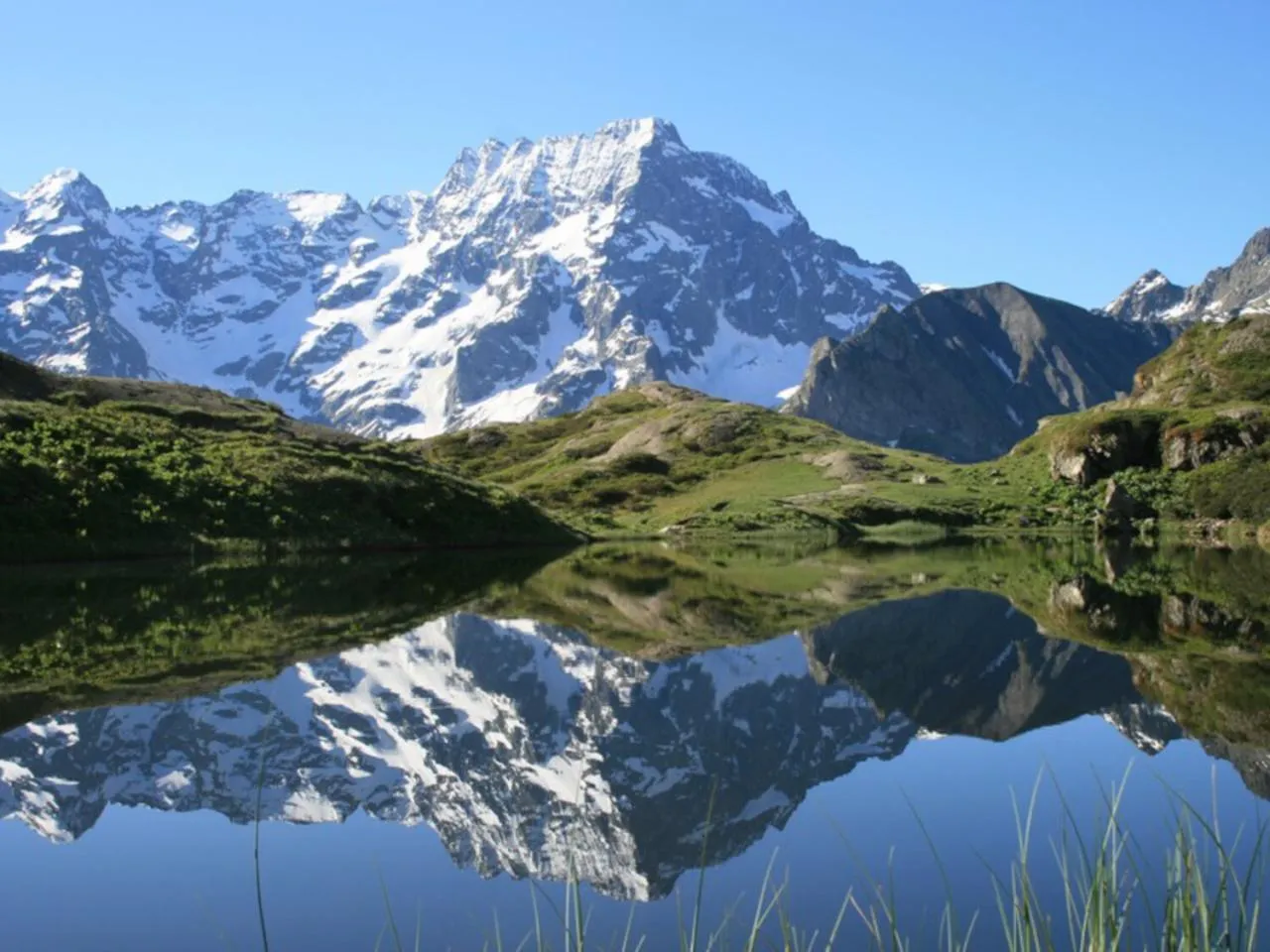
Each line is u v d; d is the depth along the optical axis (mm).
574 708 27969
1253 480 147625
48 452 85000
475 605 52812
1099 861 10625
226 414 115750
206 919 14188
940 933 13094
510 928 13719
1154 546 114250
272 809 19312
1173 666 32094
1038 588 60875
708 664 34562
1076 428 188500
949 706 27438
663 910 14195
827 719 26391
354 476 107688
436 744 24156
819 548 119375
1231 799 18188
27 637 37969
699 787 20484
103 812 18969
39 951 13148
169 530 83750
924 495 183500
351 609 49688
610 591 61438
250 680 30578
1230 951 10289
